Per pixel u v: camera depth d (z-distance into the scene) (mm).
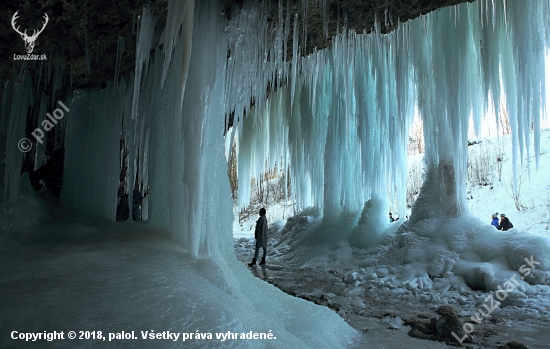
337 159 9734
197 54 3621
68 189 5285
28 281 2064
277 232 13195
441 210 7309
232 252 4047
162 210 4160
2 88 4551
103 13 3295
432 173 7734
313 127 10352
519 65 6059
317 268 8062
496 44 6539
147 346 1663
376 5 4297
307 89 10406
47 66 4219
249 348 1976
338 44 5395
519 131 6293
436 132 7473
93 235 3648
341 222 9609
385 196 9172
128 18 3467
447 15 6863
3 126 4574
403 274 6445
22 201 3770
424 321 4254
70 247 2955
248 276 3770
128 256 2756
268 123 12867
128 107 5266
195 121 3398
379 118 8836
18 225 3396
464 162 7246
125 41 3873
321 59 7934
